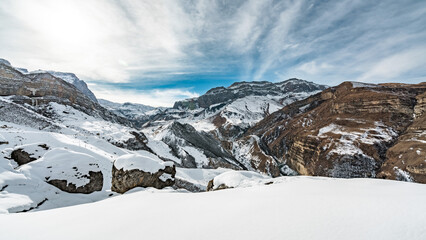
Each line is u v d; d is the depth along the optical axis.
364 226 4.52
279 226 4.87
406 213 5.04
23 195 11.56
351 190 8.11
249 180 17.56
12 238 5.47
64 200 13.30
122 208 8.32
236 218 5.71
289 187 9.76
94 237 5.31
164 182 18.59
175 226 5.59
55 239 5.32
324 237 4.16
